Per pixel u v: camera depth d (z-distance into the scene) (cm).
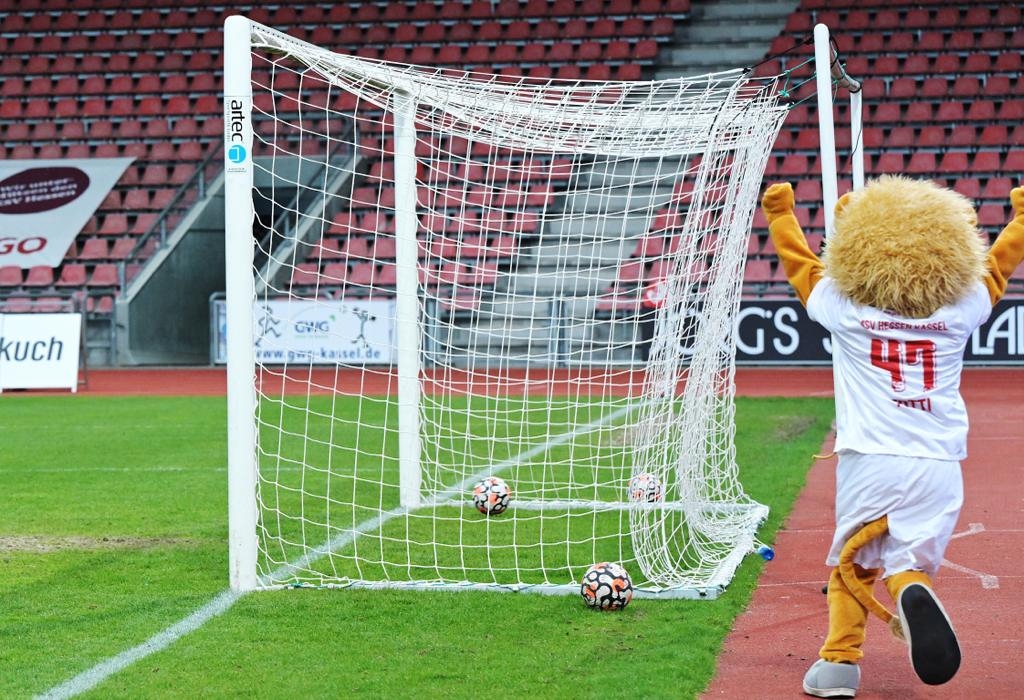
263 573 1244
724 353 1578
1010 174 4709
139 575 1241
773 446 2202
